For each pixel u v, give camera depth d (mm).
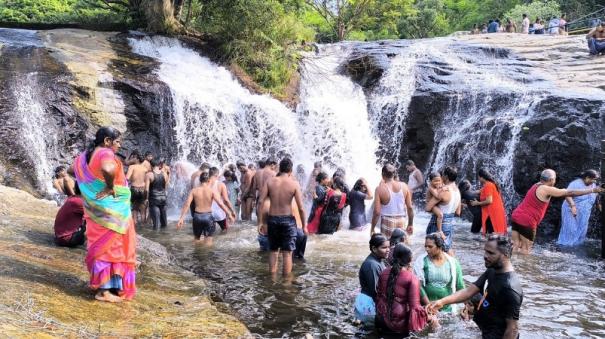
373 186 18094
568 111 13711
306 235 9008
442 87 18109
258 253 9469
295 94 20016
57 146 13516
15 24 20203
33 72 14359
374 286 6227
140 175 11711
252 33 19484
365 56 21812
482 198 11016
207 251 9570
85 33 18922
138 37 18953
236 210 13391
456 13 47969
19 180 12352
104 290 5277
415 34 44281
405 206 8844
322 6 34812
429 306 5324
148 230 11516
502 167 14953
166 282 6582
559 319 6500
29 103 13438
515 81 18047
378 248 6324
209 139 16359
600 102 13445
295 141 18062
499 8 43094
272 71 19469
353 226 11609
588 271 8883
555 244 11273
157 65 17281
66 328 4359
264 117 17531
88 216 5262
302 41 23328
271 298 6980
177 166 14922
